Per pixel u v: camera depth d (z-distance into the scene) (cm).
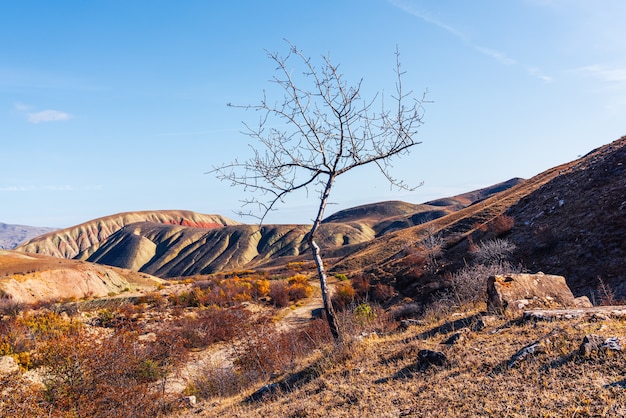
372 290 3831
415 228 7562
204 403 982
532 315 639
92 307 4319
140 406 940
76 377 927
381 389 553
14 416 796
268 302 4800
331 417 507
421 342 714
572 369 427
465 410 420
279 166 827
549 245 2691
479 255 3072
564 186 3416
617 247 2248
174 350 1605
